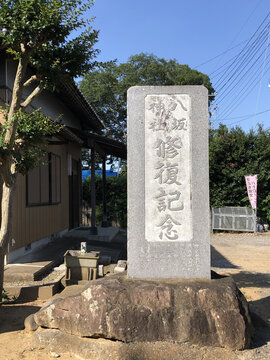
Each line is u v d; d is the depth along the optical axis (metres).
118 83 23.80
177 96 4.29
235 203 16.67
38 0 4.43
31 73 8.53
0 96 6.88
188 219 4.22
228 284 3.99
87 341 3.70
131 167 4.26
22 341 3.96
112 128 26.36
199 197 4.23
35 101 8.91
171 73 23.83
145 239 4.21
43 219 9.42
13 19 4.46
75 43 5.08
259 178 16.16
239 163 16.59
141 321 3.65
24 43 4.71
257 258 9.95
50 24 4.47
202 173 4.24
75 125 13.48
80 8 4.62
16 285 5.78
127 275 4.23
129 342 3.63
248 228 16.00
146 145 4.27
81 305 3.83
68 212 12.57
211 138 19.53
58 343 3.78
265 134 16.52
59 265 7.48
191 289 3.82
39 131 5.10
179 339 3.61
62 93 10.25
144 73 23.41
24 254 7.99
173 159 4.26
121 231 14.88
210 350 3.57
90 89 24.50
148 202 4.24
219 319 3.64
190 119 4.28
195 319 3.64
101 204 18.44
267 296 5.98
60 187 11.41
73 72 5.23
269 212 16.75
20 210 7.68
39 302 5.36
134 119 4.29
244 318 3.75
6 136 4.80
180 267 4.19
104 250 9.41
